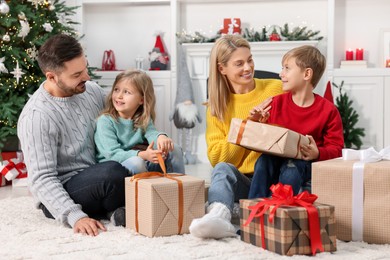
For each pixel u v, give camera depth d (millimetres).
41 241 1918
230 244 1841
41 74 3984
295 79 2301
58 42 2168
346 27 5180
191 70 5215
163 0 5266
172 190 1965
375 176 1858
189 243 1856
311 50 2330
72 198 2209
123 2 5324
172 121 5203
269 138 2006
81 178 2184
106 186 2160
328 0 4980
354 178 1891
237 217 2312
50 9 4121
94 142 2387
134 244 1849
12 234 2018
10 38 3857
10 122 3648
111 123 2375
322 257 1672
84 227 2021
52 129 2176
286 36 4973
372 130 4906
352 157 2027
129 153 2285
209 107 2453
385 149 2020
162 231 1953
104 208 2275
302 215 1705
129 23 5500
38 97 2244
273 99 2385
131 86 2381
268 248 1759
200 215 2037
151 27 5477
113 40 5527
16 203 2779
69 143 2268
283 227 1685
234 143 2092
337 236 1932
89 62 5547
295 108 2332
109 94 2428
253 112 2166
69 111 2279
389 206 1840
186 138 5137
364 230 1885
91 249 1799
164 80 5195
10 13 3850
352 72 4922
